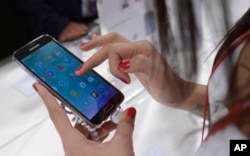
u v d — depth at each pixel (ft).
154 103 2.13
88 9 3.30
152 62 1.54
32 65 1.69
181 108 1.85
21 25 3.68
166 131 1.96
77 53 2.44
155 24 1.12
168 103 1.84
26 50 1.72
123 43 1.78
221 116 0.93
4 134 2.02
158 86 1.70
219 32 1.02
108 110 1.61
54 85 1.65
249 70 0.95
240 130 0.89
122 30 2.27
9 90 2.33
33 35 3.63
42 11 3.51
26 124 2.08
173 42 1.06
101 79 1.73
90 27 3.11
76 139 1.37
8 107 2.20
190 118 1.90
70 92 1.64
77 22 3.34
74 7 3.41
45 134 2.01
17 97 2.27
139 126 2.00
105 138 1.62
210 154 0.96
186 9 0.97
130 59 1.76
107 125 1.62
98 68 2.19
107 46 1.75
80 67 1.71
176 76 1.33
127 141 1.36
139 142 1.90
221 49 1.13
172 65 1.17
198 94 1.71
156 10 1.03
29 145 1.95
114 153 1.30
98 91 1.68
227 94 0.95
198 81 1.56
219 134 0.94
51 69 1.70
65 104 1.61
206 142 1.00
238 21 1.10
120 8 2.18
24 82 2.38
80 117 1.57
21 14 3.62
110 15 2.17
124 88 2.19
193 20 0.99
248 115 0.85
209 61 1.60
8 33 3.61
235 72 0.97
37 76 1.66
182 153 1.83
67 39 2.92
